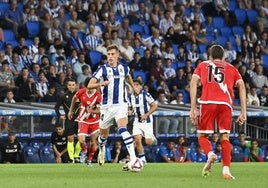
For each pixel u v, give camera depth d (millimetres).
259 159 71438
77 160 63531
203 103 36250
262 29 92938
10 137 63625
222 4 94250
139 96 54000
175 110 70375
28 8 80312
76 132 63781
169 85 78188
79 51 78562
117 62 43031
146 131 54250
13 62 73375
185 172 43250
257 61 85062
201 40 87812
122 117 42656
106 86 42781
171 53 83000
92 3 83438
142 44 82688
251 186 31609
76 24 81250
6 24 79188
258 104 80250
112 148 66562
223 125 36094
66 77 72438
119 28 83000
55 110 62062
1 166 51219
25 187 31234
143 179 36250
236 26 93312
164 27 86812
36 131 65750
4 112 64438
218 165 51125
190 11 90688
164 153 67625
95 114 53375
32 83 71000
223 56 36875
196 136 70750
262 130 73938
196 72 36531
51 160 65250
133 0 87062
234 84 37031
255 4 96062
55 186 31672
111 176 39156
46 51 76500
